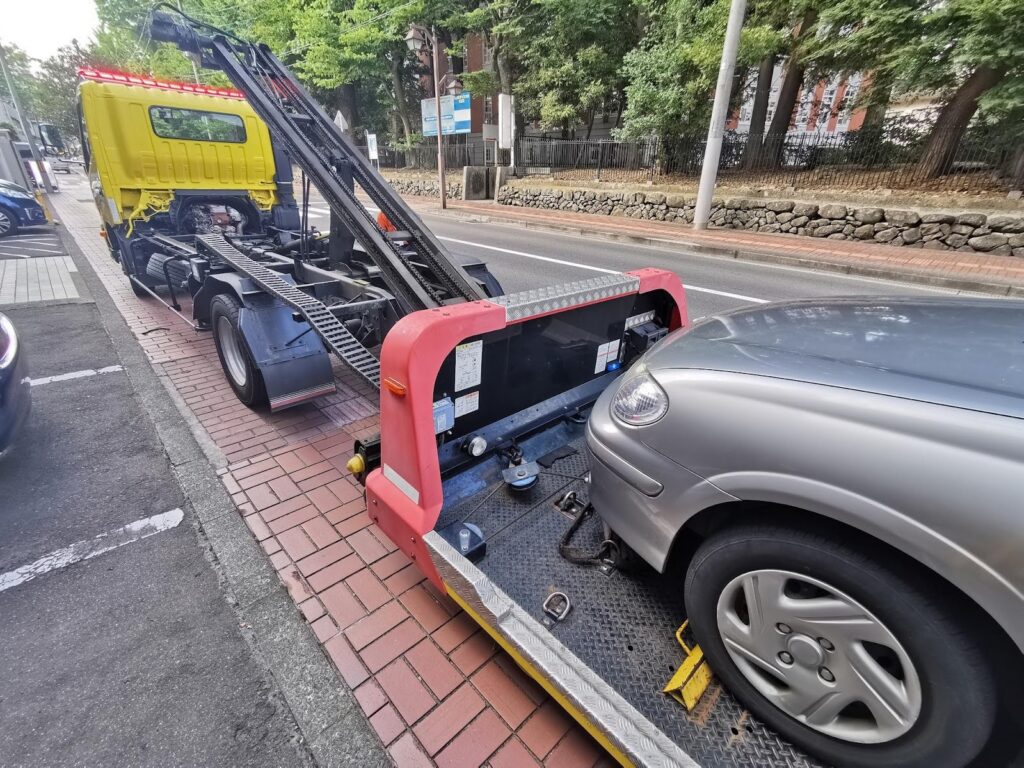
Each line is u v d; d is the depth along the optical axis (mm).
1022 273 7516
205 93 5715
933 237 9250
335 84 20516
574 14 14195
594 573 1926
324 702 1803
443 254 3225
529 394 2359
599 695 1415
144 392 4062
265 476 3039
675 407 1536
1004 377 1250
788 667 1378
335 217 4230
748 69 13531
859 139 11516
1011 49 7383
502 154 18656
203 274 4090
